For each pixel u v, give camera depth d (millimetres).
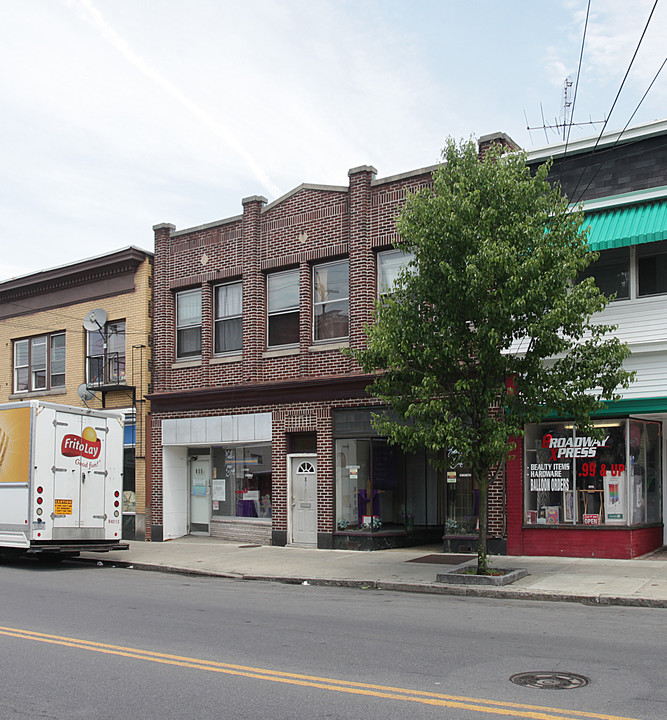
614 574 12758
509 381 15391
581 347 12820
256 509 20375
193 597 12117
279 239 19953
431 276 13008
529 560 14852
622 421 14875
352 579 13453
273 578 14320
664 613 10031
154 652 8055
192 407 21172
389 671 7094
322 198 19219
